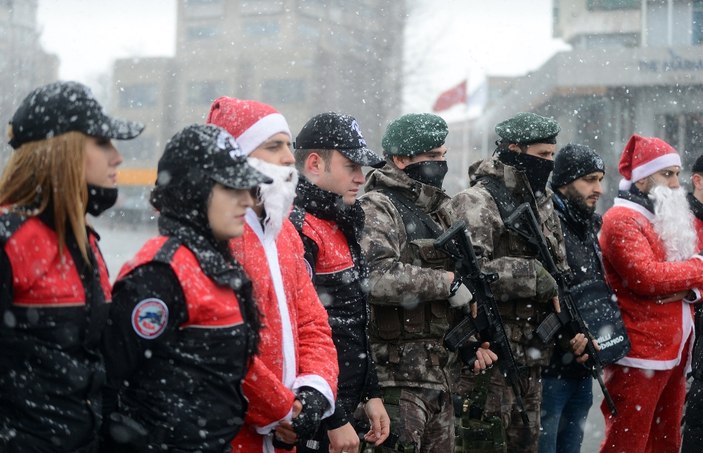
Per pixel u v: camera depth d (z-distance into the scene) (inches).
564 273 191.0
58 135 103.0
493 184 185.3
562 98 1054.4
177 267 107.5
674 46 1021.8
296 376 125.6
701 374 190.5
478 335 170.7
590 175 197.8
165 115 1675.7
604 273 200.2
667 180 210.5
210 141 110.8
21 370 101.0
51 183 102.3
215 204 110.4
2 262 99.1
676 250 206.1
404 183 169.8
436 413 162.7
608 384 206.8
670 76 1018.7
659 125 1021.2
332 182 147.3
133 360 107.6
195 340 109.0
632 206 208.1
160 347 108.4
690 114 1011.9
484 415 170.6
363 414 158.6
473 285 167.0
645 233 205.8
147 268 107.2
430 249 165.5
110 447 109.2
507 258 177.9
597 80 1035.9
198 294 108.2
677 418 215.3
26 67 1251.2
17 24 1243.8
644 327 202.8
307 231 142.5
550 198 193.8
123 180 1288.1
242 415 114.4
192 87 1694.1
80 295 103.5
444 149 174.7
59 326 101.9
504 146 191.8
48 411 101.3
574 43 1177.4
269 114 130.3
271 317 122.4
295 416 121.2
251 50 1705.2
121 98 1672.0
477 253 176.4
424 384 159.6
